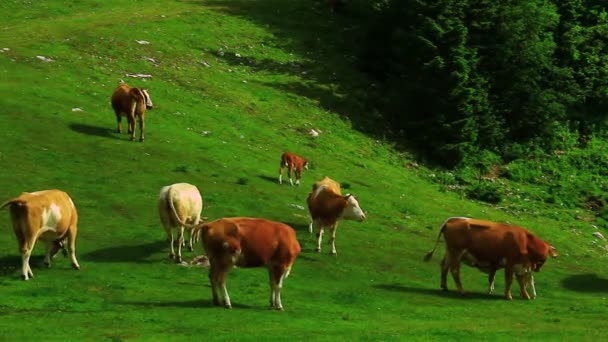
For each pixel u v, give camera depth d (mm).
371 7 65062
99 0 68688
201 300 21703
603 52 64562
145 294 22172
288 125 49656
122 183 33719
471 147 53219
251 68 58062
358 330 19094
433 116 54281
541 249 25953
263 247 20656
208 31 62594
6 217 28375
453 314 22719
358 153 49188
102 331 17625
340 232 33219
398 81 58219
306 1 75875
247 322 19312
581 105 61594
